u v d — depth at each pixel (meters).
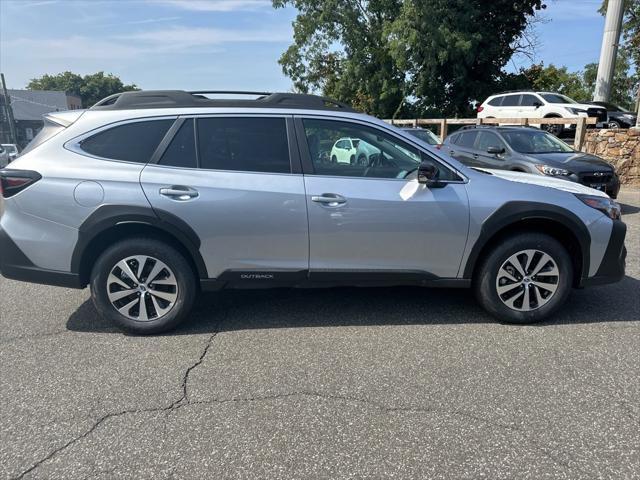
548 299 3.93
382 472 2.29
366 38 27.70
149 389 3.02
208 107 3.74
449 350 3.51
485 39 24.89
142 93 3.87
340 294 4.69
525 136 9.44
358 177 3.75
